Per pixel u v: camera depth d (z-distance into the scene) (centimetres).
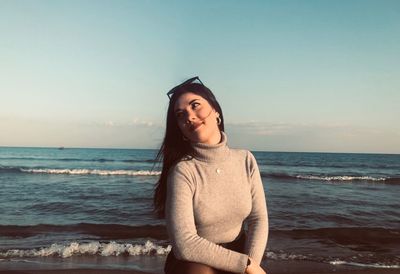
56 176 2989
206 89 220
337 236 902
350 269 612
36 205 1412
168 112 224
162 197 234
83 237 868
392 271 598
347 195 1902
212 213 202
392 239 877
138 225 1008
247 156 224
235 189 207
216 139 218
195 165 207
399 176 3603
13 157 7575
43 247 748
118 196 1688
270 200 1605
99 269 590
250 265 189
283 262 654
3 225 1000
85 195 1728
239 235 217
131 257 678
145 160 6444
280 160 6944
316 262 655
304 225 1056
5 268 594
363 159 8462
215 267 188
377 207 1455
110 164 5128
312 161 6706
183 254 189
